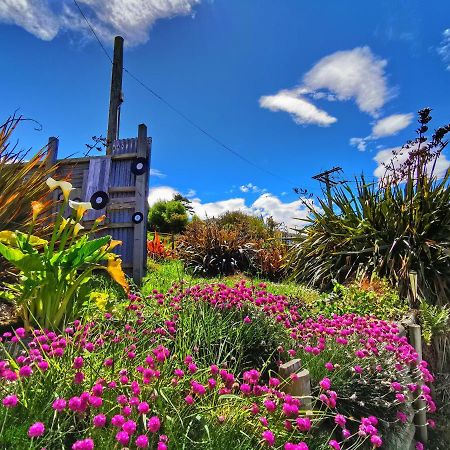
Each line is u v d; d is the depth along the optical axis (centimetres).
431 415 345
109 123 786
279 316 252
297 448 133
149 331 211
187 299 262
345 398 215
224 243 853
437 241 517
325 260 574
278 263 801
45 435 122
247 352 239
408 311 406
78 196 582
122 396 134
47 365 143
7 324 264
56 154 580
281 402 162
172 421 133
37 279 244
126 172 589
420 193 536
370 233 548
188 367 170
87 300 265
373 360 247
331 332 249
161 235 1638
